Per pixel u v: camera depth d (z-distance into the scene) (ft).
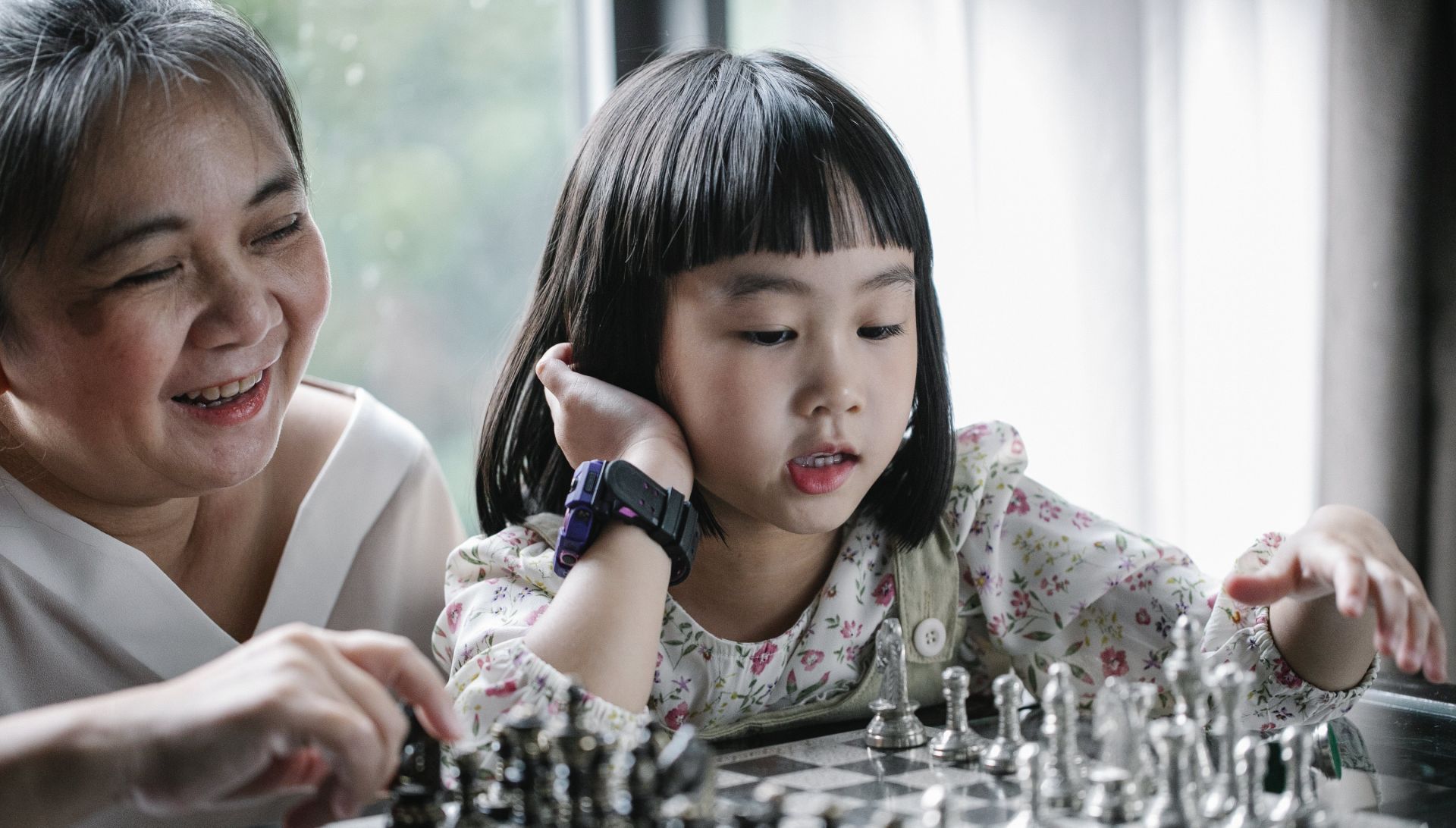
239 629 3.87
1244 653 3.23
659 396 3.37
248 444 3.26
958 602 3.67
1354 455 6.39
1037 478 6.35
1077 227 6.31
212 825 3.24
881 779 2.56
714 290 3.13
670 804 2.03
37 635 3.43
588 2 6.26
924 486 3.52
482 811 2.21
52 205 2.92
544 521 3.54
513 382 3.78
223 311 3.09
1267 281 6.66
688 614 3.47
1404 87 6.19
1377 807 2.37
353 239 6.21
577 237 3.52
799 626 3.53
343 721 2.14
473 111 6.31
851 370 3.11
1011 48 6.18
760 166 3.10
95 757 2.18
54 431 3.18
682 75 3.51
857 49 5.96
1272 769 2.62
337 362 6.27
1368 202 6.29
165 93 3.01
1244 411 6.68
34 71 2.99
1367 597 2.80
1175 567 3.58
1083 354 6.36
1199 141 6.57
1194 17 6.51
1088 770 2.52
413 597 4.09
